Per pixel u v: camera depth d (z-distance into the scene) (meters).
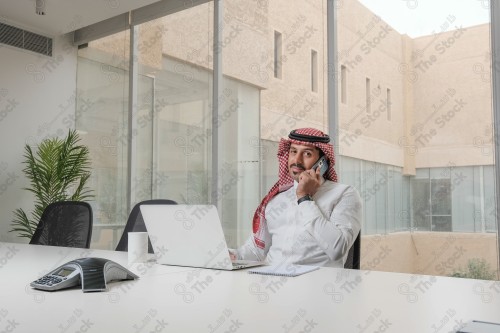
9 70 5.21
